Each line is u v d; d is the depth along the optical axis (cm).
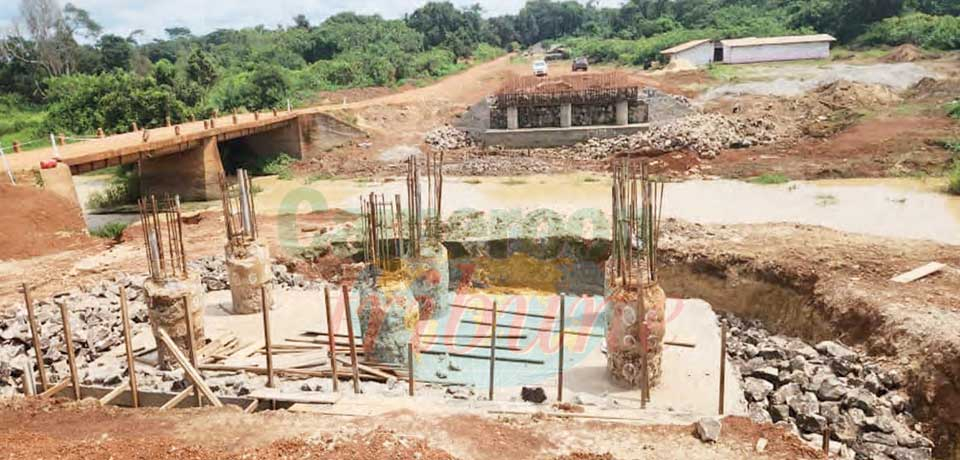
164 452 870
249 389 1152
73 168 2777
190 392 1095
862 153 3588
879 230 2420
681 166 3722
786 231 2183
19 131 5484
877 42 6906
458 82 6756
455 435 909
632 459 860
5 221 2303
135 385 1091
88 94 5181
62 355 1398
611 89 4500
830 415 1243
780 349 1499
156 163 3688
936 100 4381
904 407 1325
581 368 1325
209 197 3691
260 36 9719
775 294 1844
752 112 4544
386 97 5941
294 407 1027
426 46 9369
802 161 3588
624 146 4172
